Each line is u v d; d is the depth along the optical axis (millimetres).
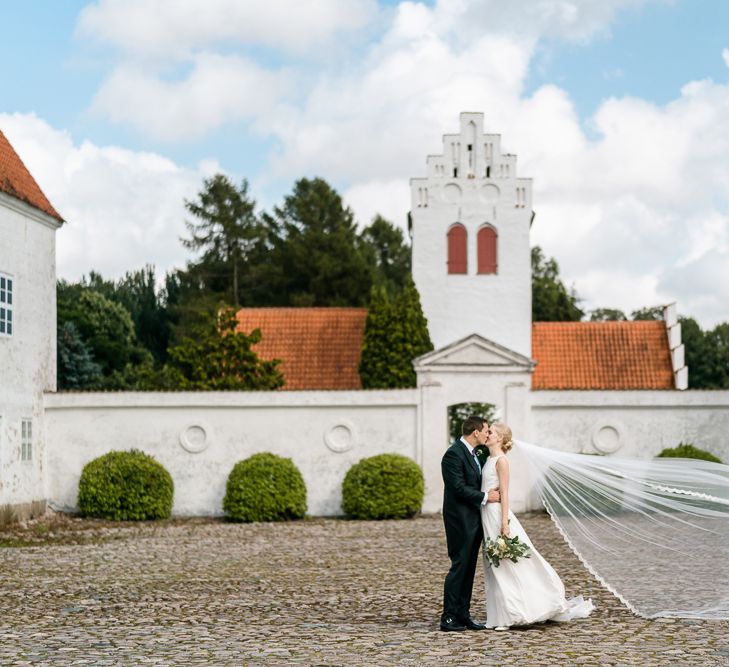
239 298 65688
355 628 11133
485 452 11953
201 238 67188
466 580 11023
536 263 75688
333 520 26625
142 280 76625
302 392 27938
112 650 9914
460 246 35344
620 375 34406
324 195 71250
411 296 32656
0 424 24812
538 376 34594
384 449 27906
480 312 35125
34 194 27359
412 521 25969
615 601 12922
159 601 13258
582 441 28156
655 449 28125
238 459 27844
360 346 34844
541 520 25484
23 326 26359
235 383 30297
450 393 27953
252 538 22016
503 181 35344
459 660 9234
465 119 35500
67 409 27891
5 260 25391
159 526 25172
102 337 63594
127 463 26547
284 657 9469
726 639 10211
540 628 10992
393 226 79938
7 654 9742
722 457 28078
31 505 26594
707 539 12242
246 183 68375
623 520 12422
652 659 9195
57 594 13984
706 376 67438
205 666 9086
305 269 63406
